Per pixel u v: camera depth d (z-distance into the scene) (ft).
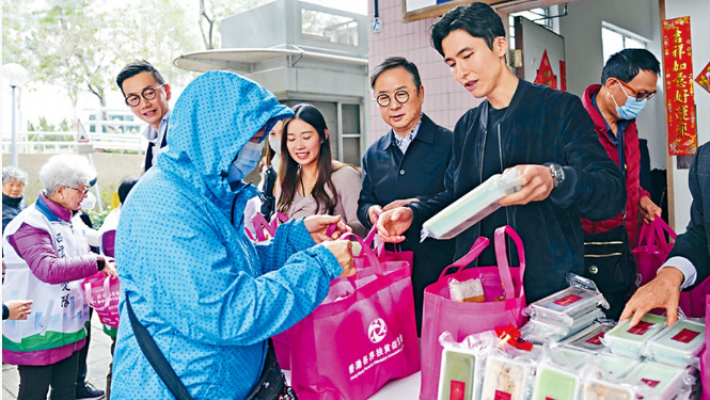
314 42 16.15
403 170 6.56
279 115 3.49
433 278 6.32
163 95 7.86
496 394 3.28
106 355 12.63
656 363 3.21
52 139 26.86
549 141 4.58
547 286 4.61
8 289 7.53
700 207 4.01
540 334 3.60
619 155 7.13
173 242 3.24
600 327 3.89
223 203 3.66
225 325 3.24
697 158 4.04
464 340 3.56
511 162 4.75
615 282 6.23
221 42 17.79
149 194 3.40
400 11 9.22
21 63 25.30
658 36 13.78
